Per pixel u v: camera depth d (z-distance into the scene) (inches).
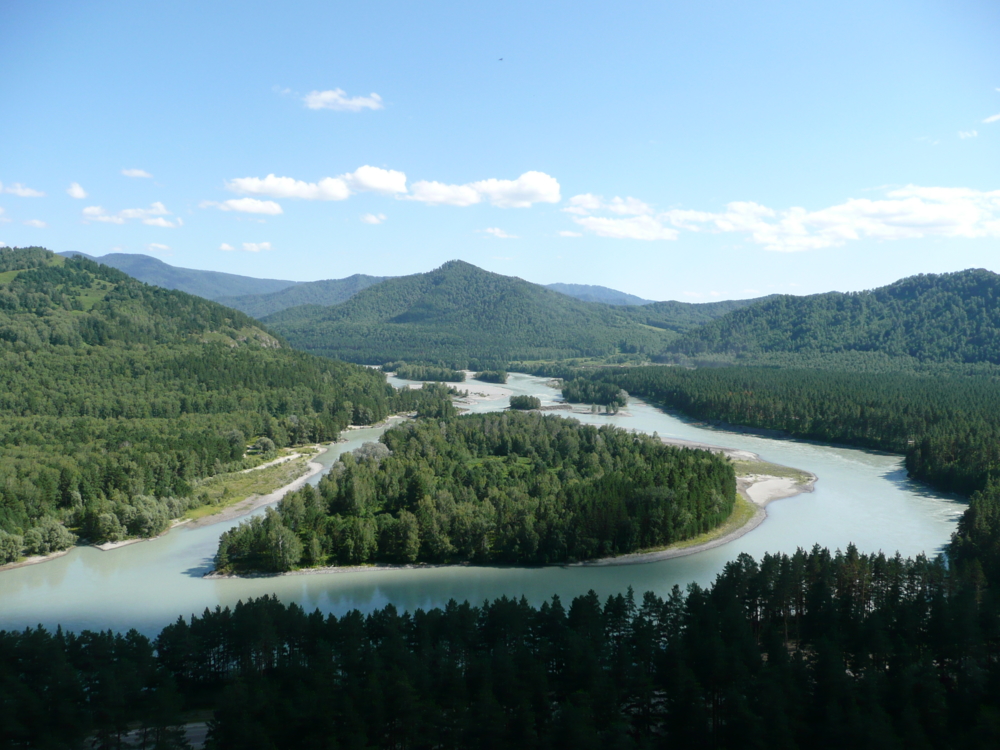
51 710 4202.8
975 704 4097.0
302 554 7662.4
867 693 4190.5
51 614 6378.0
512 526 7775.6
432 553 7687.0
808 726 4092.0
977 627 4709.6
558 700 4520.2
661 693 4589.1
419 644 4938.5
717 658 4411.9
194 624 5027.1
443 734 4087.1
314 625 5034.5
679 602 5260.8
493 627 5068.9
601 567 7504.9
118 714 4148.6
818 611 5305.1
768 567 5684.1
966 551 7057.1
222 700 4099.4
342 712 4106.8
